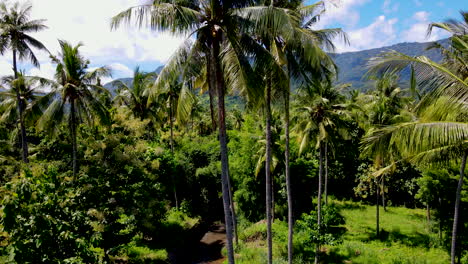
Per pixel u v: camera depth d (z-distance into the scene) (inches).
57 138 1008.9
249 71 388.5
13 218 267.6
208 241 1056.2
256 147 1138.0
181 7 358.9
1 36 882.1
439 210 834.2
